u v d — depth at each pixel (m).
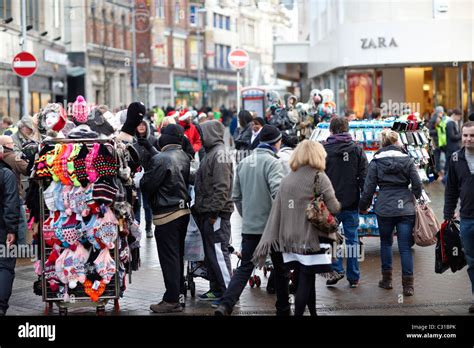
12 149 20.84
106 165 16.30
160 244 17.20
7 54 53.78
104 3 88.31
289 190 14.98
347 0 53.44
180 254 17.78
